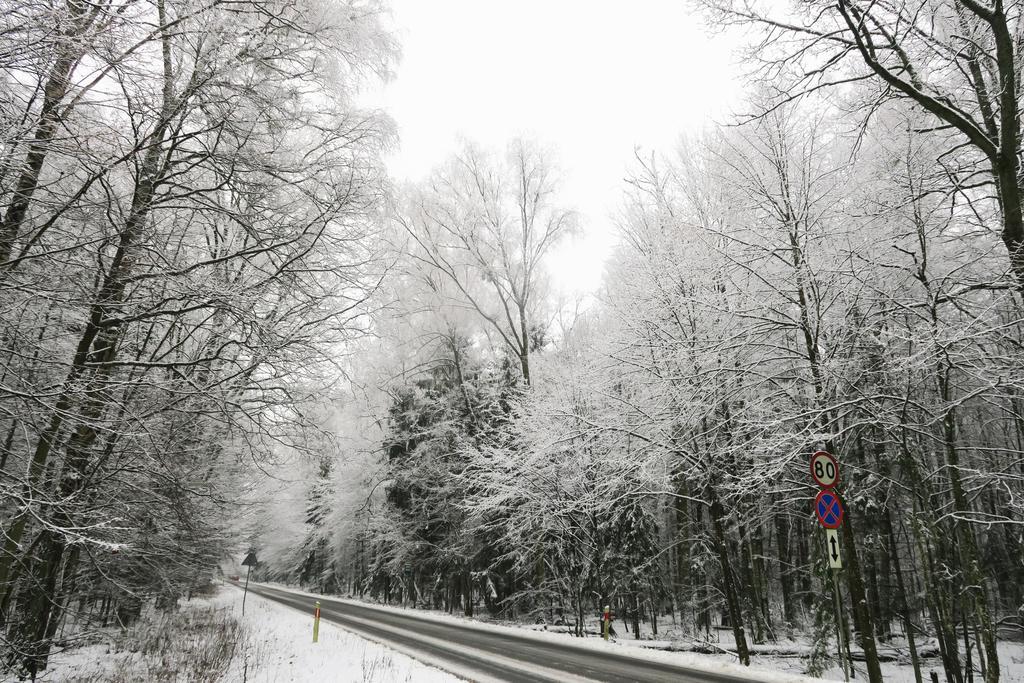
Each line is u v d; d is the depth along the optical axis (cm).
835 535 845
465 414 2491
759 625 1638
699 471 1315
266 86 764
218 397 759
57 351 735
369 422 2586
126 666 1069
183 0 577
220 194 815
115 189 707
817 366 1034
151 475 902
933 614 1122
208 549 1712
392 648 1392
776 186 1127
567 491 1828
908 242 1062
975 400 1190
